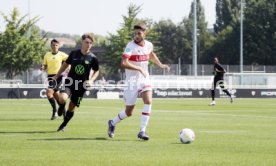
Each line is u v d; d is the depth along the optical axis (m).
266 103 78.56
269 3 180.38
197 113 51.94
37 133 29.50
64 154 21.11
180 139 25.27
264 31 179.75
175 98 99.50
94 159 19.88
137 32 26.72
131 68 26.61
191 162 19.52
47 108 57.97
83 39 30.09
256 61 182.00
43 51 134.62
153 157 20.59
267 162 19.62
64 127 31.00
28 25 134.00
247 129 33.66
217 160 20.05
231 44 190.12
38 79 122.75
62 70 30.58
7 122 37.81
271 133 30.81
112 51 146.25
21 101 79.00
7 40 131.00
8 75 133.00
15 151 21.89
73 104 30.48
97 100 86.56
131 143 25.03
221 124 37.78
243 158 20.58
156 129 33.00
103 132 30.39
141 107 63.56
